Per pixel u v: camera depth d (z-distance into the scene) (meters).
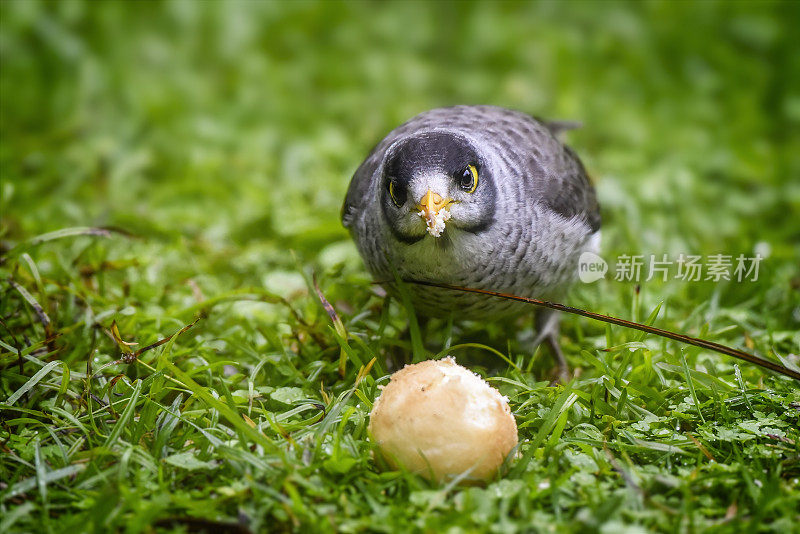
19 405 3.66
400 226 3.83
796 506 2.98
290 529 2.87
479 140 4.12
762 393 3.65
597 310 4.71
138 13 8.52
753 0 8.48
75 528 2.73
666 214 6.16
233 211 6.31
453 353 4.47
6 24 7.95
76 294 4.32
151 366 3.95
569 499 3.00
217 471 3.17
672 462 3.32
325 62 8.41
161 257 5.29
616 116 7.56
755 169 6.91
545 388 3.67
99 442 3.34
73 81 7.89
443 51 8.78
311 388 3.89
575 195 4.34
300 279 5.20
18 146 7.07
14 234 5.42
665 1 8.53
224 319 4.57
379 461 3.15
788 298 4.80
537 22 8.69
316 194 6.46
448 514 2.82
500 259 3.98
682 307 4.86
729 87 8.07
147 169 7.10
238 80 8.14
